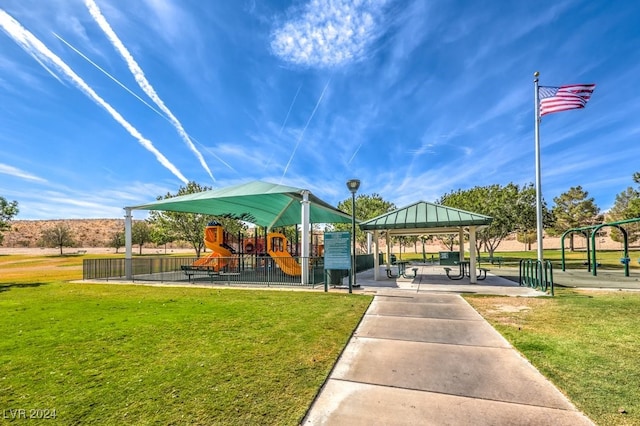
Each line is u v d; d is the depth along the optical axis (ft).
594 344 16.57
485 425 9.66
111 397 11.45
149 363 14.65
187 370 13.80
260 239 72.49
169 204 57.00
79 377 13.17
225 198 50.08
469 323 21.42
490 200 86.58
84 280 51.52
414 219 43.93
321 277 46.98
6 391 12.00
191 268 50.93
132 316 24.18
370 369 14.01
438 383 12.57
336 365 14.47
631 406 10.57
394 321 22.22
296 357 15.29
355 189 38.29
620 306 25.85
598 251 153.99
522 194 84.48
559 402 10.92
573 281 44.24
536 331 19.08
